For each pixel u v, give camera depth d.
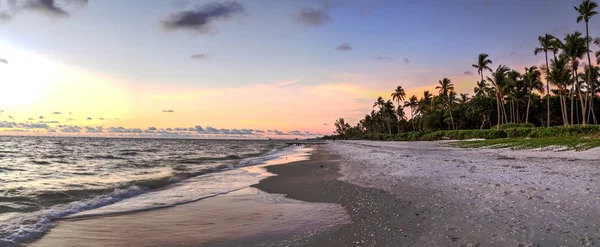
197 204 10.55
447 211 7.80
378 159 26.50
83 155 40.53
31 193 12.54
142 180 16.41
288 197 11.60
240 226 7.75
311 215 8.57
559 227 6.07
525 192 9.38
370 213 8.23
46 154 42.03
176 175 18.83
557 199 8.27
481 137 58.44
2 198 11.52
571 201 7.98
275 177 17.67
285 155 42.44
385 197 10.11
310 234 6.83
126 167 24.58
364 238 6.29
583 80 65.38
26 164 27.36
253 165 25.92
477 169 16.05
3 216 8.98
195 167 24.50
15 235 7.15
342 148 60.78
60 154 42.34
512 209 7.55
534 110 84.81
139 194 12.68
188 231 7.43
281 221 8.09
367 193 11.02
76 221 8.45
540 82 67.12
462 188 10.73
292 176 17.86
